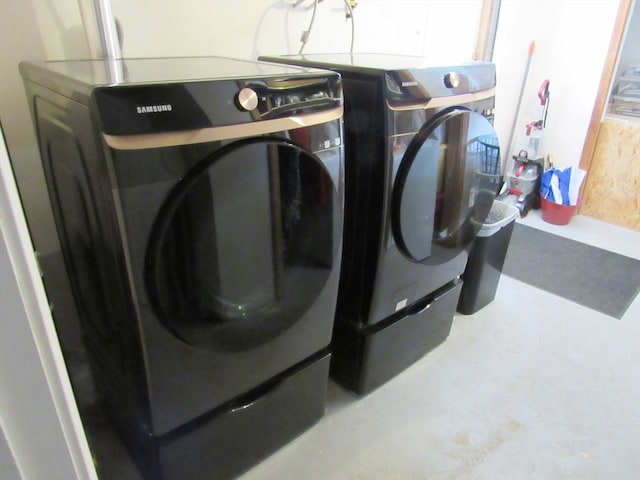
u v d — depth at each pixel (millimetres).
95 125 763
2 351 557
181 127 822
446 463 1389
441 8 2410
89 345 1419
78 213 1059
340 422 1522
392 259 1404
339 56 1685
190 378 1051
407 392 1661
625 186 3070
